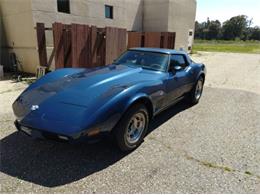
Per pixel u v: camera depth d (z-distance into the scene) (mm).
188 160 3023
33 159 2918
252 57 19609
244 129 4078
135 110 3010
